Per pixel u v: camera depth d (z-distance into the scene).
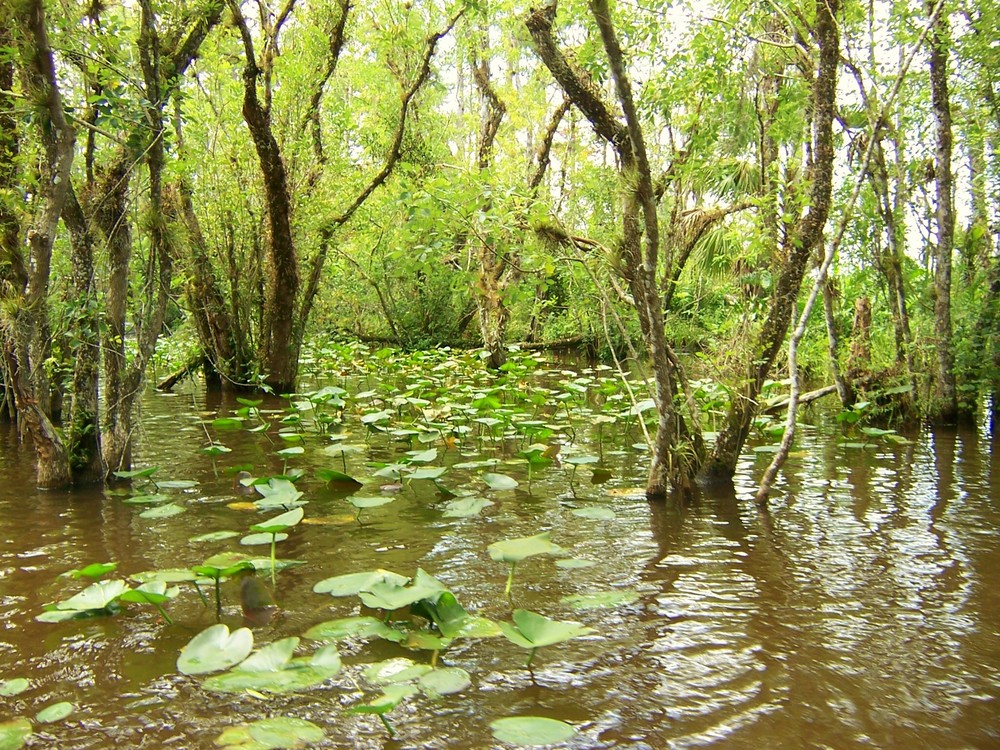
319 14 9.27
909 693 2.23
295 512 3.27
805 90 5.08
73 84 5.07
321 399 6.82
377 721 2.10
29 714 2.14
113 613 2.83
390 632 2.53
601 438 6.50
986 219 7.91
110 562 3.33
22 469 5.23
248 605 2.82
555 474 5.16
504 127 13.73
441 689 2.19
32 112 4.10
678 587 3.05
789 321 4.77
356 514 4.14
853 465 5.38
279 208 8.71
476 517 4.07
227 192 9.12
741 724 2.07
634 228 4.48
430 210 4.82
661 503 4.37
